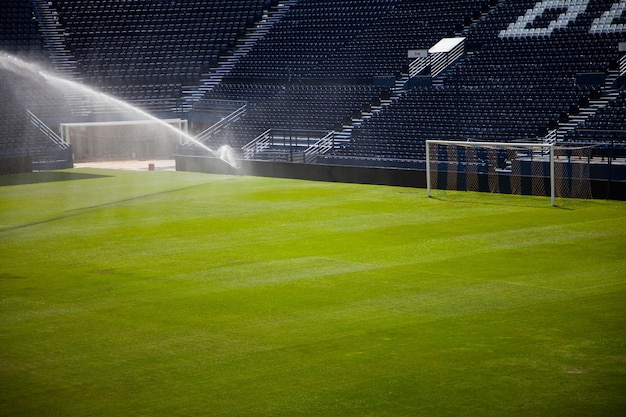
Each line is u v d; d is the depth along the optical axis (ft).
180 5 221.87
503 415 43.50
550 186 117.08
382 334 57.31
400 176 130.52
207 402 46.29
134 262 82.43
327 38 202.39
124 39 213.66
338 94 183.01
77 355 54.75
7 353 55.52
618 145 137.59
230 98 194.59
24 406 46.44
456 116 162.71
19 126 179.32
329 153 164.55
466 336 56.29
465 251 83.61
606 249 82.64
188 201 120.78
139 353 54.85
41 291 71.77
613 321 58.59
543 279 71.41
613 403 44.60
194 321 61.72
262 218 105.70
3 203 122.11
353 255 83.41
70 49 211.00
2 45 206.39
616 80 159.02
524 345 54.08
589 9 181.47
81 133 188.96
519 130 152.97
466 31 188.75
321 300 66.69
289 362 52.26
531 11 186.70
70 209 115.65
